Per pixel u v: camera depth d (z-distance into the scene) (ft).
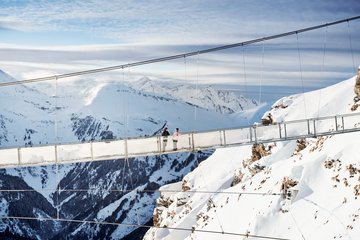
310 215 291.17
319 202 297.12
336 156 321.32
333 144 340.39
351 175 296.71
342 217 268.21
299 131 203.21
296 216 299.58
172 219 572.51
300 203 307.78
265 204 331.77
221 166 641.81
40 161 166.30
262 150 501.15
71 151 165.17
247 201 374.84
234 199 405.18
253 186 395.75
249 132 158.20
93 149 164.04
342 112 465.47
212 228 383.45
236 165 627.87
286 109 537.24
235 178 549.95
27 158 167.02
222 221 381.81
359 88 432.25
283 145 479.41
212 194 534.37
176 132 162.91
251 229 312.29
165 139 163.63
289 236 287.89
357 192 278.87
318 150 356.79
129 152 164.04
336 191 295.89
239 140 159.12
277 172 383.24
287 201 315.58
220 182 561.43
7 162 168.55
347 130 152.66
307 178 321.73
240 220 355.15
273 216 312.91
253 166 468.75
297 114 517.55
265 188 371.35
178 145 163.22
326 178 315.58
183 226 487.20
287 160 396.98
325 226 271.49
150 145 164.04
